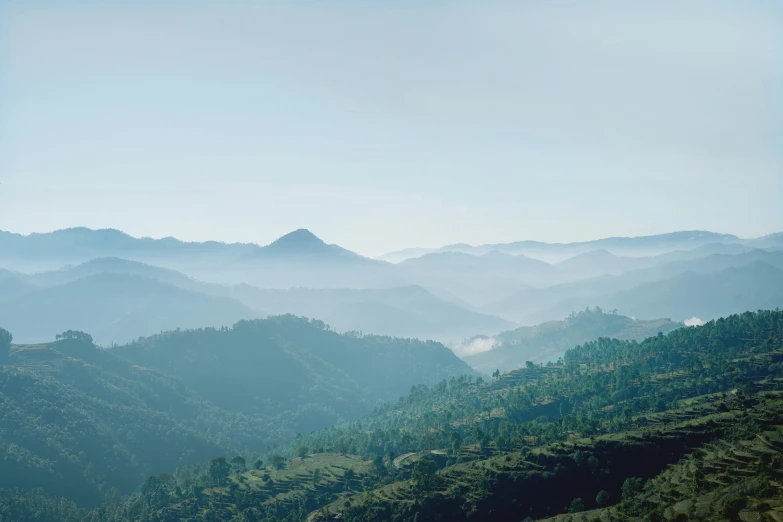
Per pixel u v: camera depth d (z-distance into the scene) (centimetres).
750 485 19362
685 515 17888
